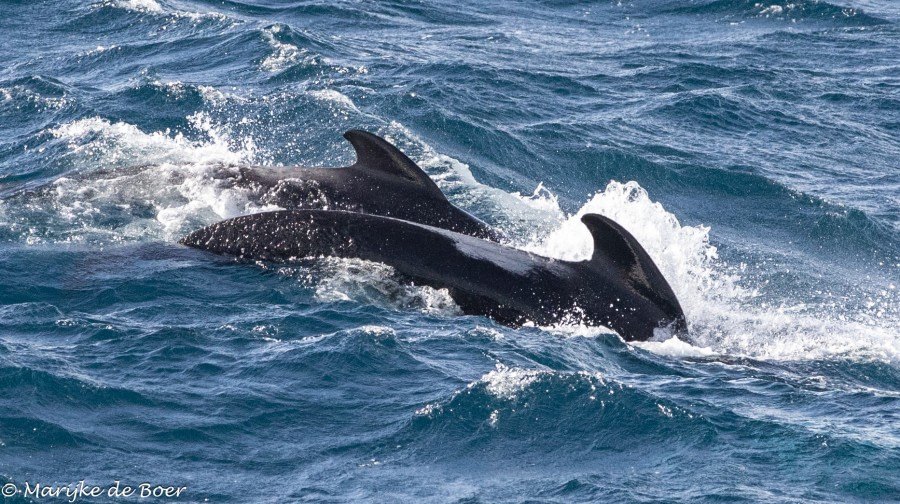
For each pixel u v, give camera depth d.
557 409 43.06
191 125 84.94
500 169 83.56
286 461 38.97
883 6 156.62
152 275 54.94
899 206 83.62
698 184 84.88
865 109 106.88
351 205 63.00
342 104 90.31
